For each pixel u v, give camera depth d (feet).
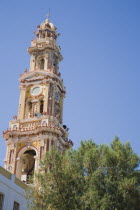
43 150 230.48
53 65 290.76
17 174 230.07
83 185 128.26
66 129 264.11
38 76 268.82
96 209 119.85
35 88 265.75
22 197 164.25
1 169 153.48
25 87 268.00
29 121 248.11
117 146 135.74
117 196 122.42
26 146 237.25
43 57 288.51
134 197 123.54
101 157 133.18
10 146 240.94
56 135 239.50
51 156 136.26
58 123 250.78
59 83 273.33
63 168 131.95
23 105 259.80
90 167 131.23
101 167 130.52
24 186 168.86
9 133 243.19
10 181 156.76
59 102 272.51
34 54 289.12
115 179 127.95
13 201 156.46
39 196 133.49
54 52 292.20
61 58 300.81
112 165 130.00
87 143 141.28
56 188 129.59
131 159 130.82
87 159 131.54
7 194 152.66
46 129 236.43
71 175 130.11
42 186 131.54
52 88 264.52
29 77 271.08
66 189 128.36
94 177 126.31
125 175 128.26
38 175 134.10
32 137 239.50
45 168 136.56
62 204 125.90
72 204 125.18
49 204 127.54
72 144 260.62
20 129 243.81
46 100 256.11
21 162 237.45
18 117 254.88
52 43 290.97
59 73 277.64
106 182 124.88
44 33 304.71
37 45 290.97
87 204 122.42
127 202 121.60
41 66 289.12
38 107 258.37
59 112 269.03
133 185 122.31
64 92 280.31
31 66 284.20
